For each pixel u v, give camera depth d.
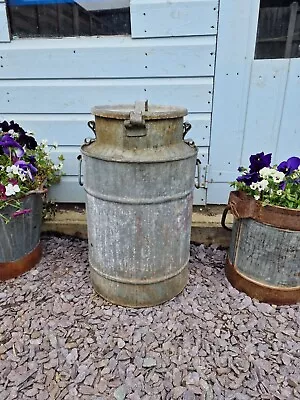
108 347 1.47
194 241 2.23
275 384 1.31
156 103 2.16
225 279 1.91
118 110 1.48
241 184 1.75
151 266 1.59
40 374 1.35
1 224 1.72
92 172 1.48
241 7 1.89
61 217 2.32
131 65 2.08
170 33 1.99
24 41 2.08
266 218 1.56
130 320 1.62
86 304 1.72
